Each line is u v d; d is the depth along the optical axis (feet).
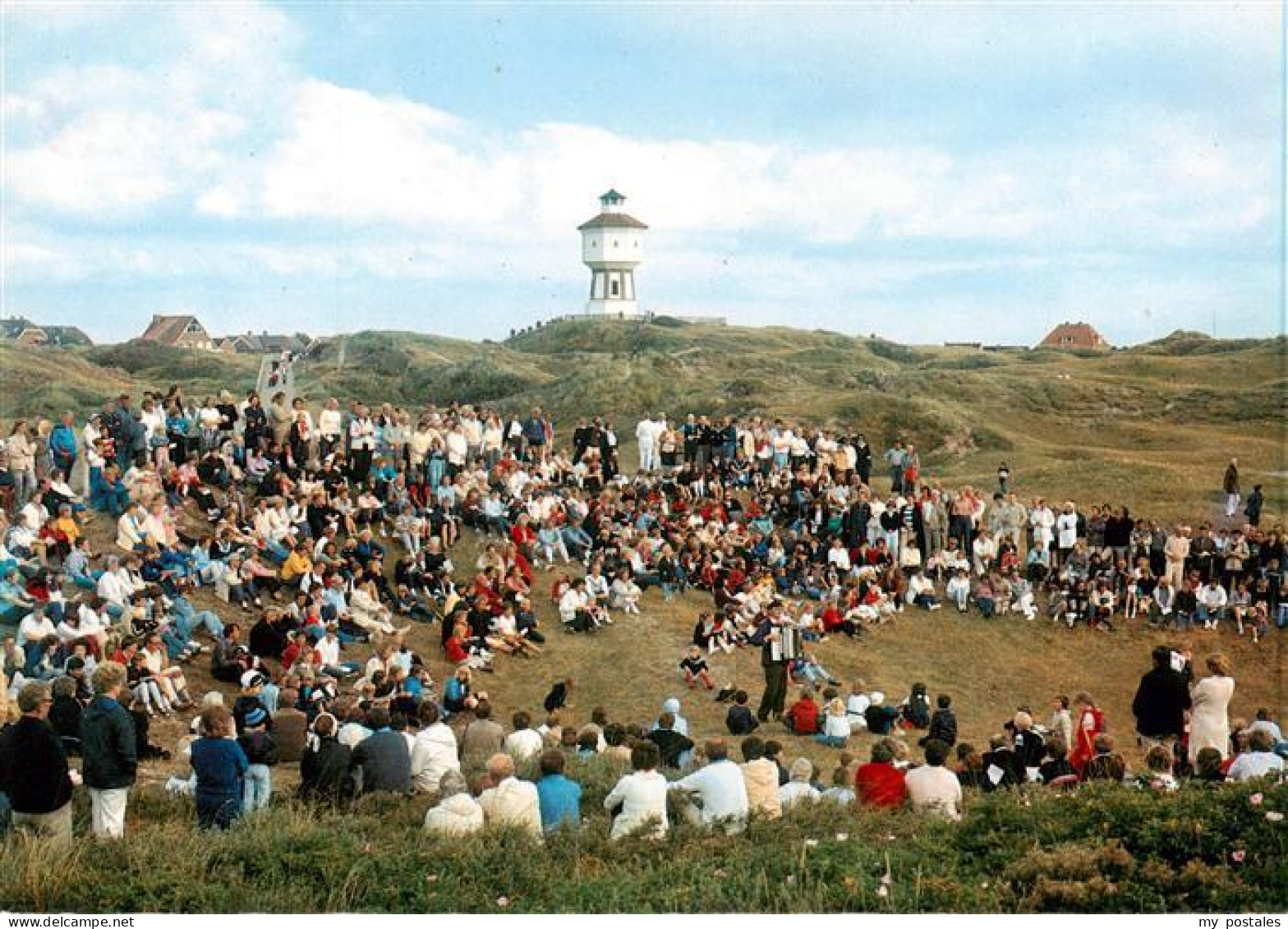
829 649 113.80
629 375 286.25
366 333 384.47
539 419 143.43
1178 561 125.59
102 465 104.42
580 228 523.29
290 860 41.29
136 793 52.95
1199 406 249.34
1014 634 123.54
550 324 498.28
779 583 123.85
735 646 109.40
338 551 104.58
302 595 92.27
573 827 45.98
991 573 128.98
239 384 271.08
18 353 249.75
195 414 121.60
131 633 78.48
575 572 120.98
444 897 38.91
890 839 44.91
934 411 231.71
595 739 64.49
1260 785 43.24
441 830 44.60
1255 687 114.21
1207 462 199.72
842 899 38.37
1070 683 114.83
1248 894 36.78
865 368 343.46
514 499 123.75
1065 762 60.03
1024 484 174.70
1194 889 37.68
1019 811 45.96
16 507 98.17
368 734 61.16
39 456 110.32
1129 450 225.76
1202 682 64.90
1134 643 122.62
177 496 107.24
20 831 41.60
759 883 39.11
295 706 66.69
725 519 133.28
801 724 89.97
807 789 53.83
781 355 379.14
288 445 120.16
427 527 113.80
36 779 41.65
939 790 49.57
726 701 96.73
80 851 40.98
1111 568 128.36
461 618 98.27
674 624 112.68
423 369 331.36
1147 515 155.84
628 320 473.67
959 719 102.89
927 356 414.41
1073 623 124.98
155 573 88.69
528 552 119.24
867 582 123.54
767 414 239.91
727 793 46.93
